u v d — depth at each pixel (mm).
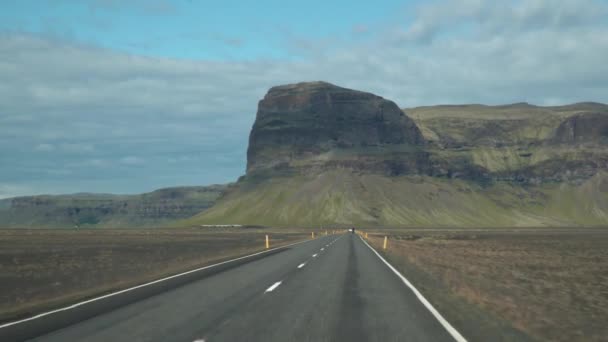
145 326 11820
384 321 12609
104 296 16625
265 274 23719
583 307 17688
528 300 18297
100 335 10891
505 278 26922
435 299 16484
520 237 114750
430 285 20469
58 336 10797
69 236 104062
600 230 189875
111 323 12172
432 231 176750
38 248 54094
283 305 14859
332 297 16531
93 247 56688
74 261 35000
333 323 12273
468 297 17406
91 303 15188
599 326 13625
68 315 13250
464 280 23688
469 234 139250
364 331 11445
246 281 20859
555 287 23953
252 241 76500
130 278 24094
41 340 10430
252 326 11852
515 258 46469
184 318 12781
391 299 16281
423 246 66000
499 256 49031
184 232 151875
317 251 43531
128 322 12281
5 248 53906
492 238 108188
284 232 152500
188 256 41031
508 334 11391
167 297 16406
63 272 26984
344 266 28266
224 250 50469
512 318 14047
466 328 11938
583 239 102312
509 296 19094
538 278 28234
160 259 37281
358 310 14133
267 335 10930
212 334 11000
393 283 20672
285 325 11984
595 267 37906
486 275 27938
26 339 10523
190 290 18062
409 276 23656
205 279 21578
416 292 18062
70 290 19922
